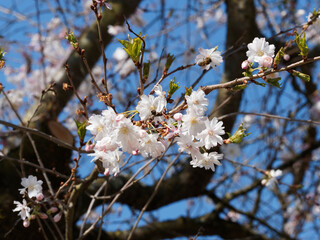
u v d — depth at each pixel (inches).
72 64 146.7
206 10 204.4
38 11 141.4
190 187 167.6
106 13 151.5
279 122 199.0
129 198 159.8
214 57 78.3
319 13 89.9
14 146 137.9
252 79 71.7
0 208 131.7
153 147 67.9
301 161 212.7
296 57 127.0
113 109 72.6
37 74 202.8
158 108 67.9
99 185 153.3
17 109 184.5
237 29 167.8
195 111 66.3
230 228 184.1
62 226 137.6
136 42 73.4
